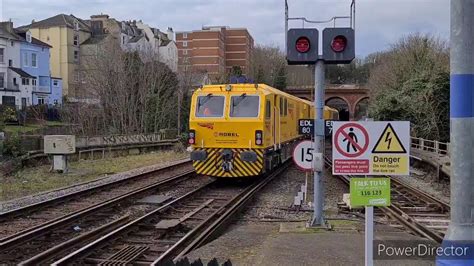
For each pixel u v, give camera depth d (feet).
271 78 294.05
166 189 57.36
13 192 55.16
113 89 151.43
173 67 248.73
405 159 19.90
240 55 371.35
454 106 16.20
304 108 91.91
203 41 347.15
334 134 20.06
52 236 33.32
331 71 373.61
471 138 16.07
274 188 57.36
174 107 168.45
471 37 15.96
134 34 289.53
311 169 34.88
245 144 56.39
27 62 209.97
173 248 27.66
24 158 76.69
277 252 25.67
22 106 175.52
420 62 144.25
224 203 46.85
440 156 80.18
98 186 54.70
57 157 72.49
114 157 102.99
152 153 118.11
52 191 55.62
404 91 116.57
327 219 35.76
